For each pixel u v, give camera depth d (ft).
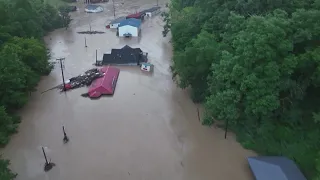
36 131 187.01
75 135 183.62
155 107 209.26
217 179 152.66
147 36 334.44
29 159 166.20
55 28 359.05
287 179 135.33
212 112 172.86
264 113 153.58
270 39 151.74
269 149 163.94
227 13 200.03
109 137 181.88
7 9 265.95
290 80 157.28
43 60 236.84
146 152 170.30
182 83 205.67
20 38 234.38
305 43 161.48
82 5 453.58
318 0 170.71
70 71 258.78
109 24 363.35
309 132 166.30
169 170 158.51
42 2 359.25
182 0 319.06
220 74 163.43
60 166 161.27
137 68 262.88
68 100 218.18
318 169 135.85
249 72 156.35
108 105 212.02
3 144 176.24
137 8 433.07
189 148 172.96
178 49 234.99
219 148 172.04
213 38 196.65
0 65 188.75
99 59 279.69
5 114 180.75
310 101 174.91
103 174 156.15
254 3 187.42
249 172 155.94
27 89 218.18
